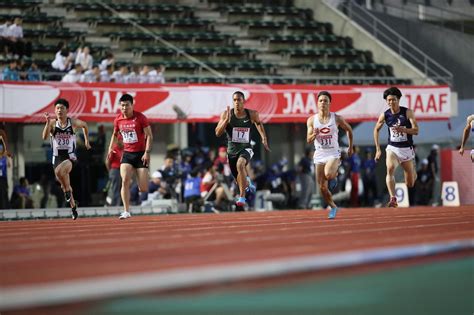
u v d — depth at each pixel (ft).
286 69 305.73
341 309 45.39
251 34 329.31
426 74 295.28
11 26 270.87
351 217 156.46
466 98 306.96
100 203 249.55
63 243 95.35
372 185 266.98
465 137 160.15
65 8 318.04
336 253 72.38
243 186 154.81
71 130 156.46
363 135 289.53
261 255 72.49
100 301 46.11
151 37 308.19
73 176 245.65
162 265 65.77
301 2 352.90
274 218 158.20
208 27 326.65
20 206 226.38
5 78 244.01
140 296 47.62
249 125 155.22
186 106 250.78
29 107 235.61
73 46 294.05
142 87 246.68
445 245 74.74
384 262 63.67
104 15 321.93
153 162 262.06
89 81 249.34
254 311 44.39
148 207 221.87
